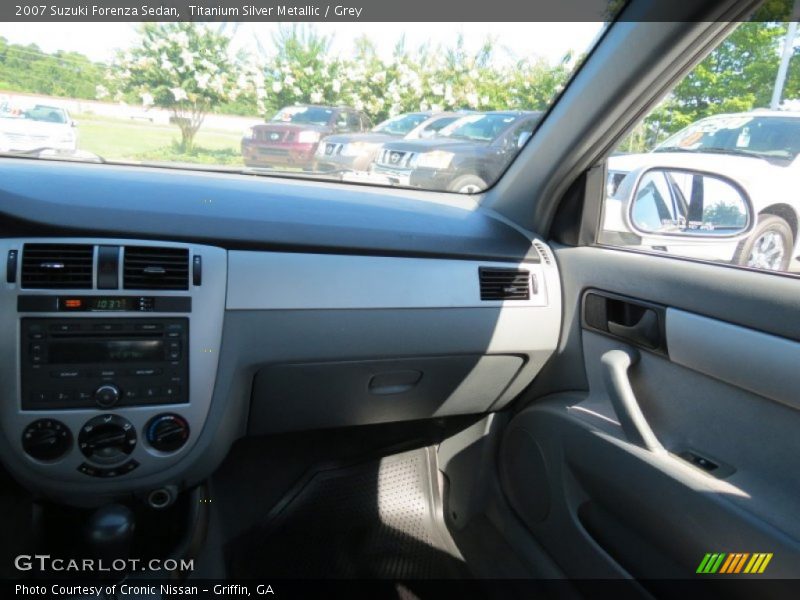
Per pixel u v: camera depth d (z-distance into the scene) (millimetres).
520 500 1927
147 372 1394
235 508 1964
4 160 1759
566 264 1859
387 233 1695
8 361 1322
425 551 1938
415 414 1888
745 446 1280
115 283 1369
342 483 2090
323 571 1819
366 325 1619
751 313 1265
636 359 1585
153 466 1423
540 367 1945
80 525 1574
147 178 1753
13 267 1323
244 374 1538
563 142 1741
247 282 1499
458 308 1713
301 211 1693
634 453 1438
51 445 1339
